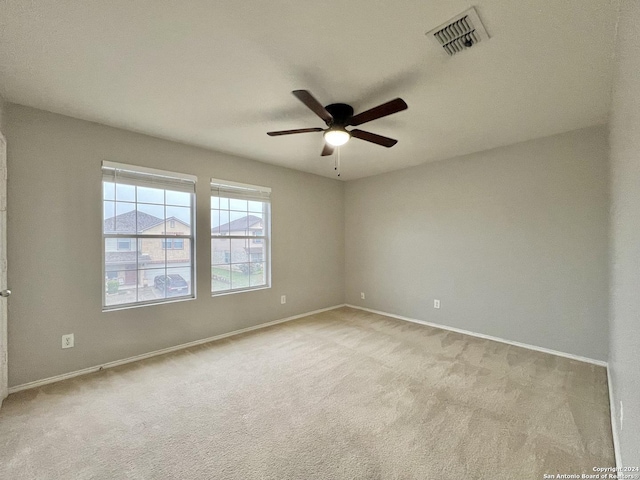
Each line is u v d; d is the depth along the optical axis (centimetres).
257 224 416
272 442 178
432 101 236
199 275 347
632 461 114
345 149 357
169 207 329
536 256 324
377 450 172
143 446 174
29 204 242
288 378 258
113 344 284
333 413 207
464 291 383
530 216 328
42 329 248
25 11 142
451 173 394
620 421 157
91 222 273
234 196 381
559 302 310
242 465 160
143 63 187
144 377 260
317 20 150
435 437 183
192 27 155
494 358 300
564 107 247
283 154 377
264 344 341
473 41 166
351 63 187
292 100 236
